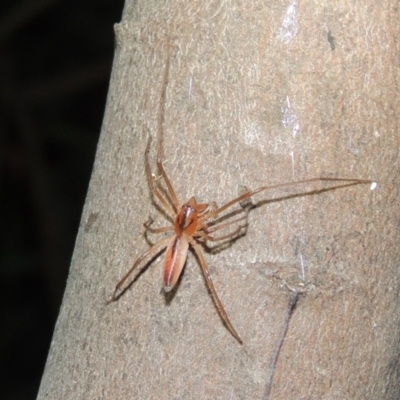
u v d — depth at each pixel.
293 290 0.20
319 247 0.20
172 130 0.20
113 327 0.20
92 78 0.40
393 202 0.20
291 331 0.20
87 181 0.41
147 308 0.20
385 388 0.20
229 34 0.20
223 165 0.20
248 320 0.20
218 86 0.20
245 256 0.20
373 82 0.20
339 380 0.20
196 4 0.20
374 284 0.20
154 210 0.20
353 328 0.20
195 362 0.20
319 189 0.20
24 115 0.39
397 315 0.20
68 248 0.39
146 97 0.20
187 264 0.20
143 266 0.20
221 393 0.20
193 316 0.20
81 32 0.42
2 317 0.40
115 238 0.20
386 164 0.20
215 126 0.20
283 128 0.20
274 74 0.20
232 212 0.20
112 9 0.42
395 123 0.20
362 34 0.20
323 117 0.20
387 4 0.20
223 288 0.20
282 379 0.20
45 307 0.40
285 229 0.20
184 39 0.20
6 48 0.41
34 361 0.40
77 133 0.41
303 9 0.20
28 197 0.41
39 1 0.39
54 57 0.42
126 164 0.20
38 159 0.39
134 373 0.20
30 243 0.41
